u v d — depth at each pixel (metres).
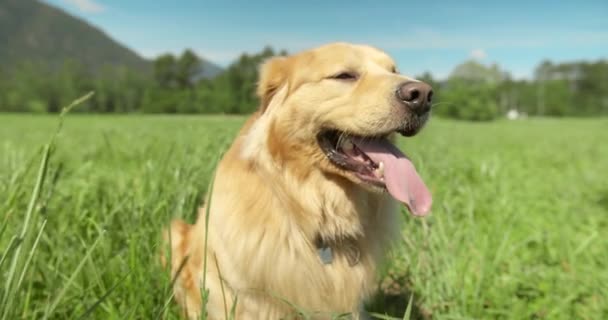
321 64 0.70
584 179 1.87
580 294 0.83
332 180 0.69
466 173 1.67
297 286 0.66
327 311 0.68
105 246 0.73
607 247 1.01
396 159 0.69
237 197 0.66
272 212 0.66
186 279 0.73
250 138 0.69
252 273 0.65
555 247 1.02
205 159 0.97
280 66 0.73
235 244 0.65
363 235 0.71
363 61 0.71
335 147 0.71
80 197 0.88
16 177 0.74
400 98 0.66
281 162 0.68
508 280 0.85
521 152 3.14
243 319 0.68
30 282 0.62
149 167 0.94
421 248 0.84
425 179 1.12
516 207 1.21
